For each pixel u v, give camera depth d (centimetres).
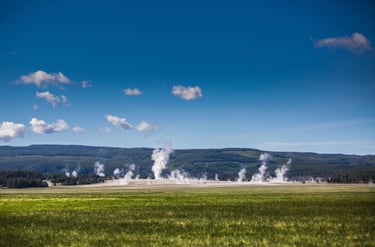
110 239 5409
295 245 4947
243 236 5588
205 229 6209
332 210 8706
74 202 11650
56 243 5169
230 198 13088
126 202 11662
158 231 6044
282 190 18925
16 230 6203
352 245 4947
